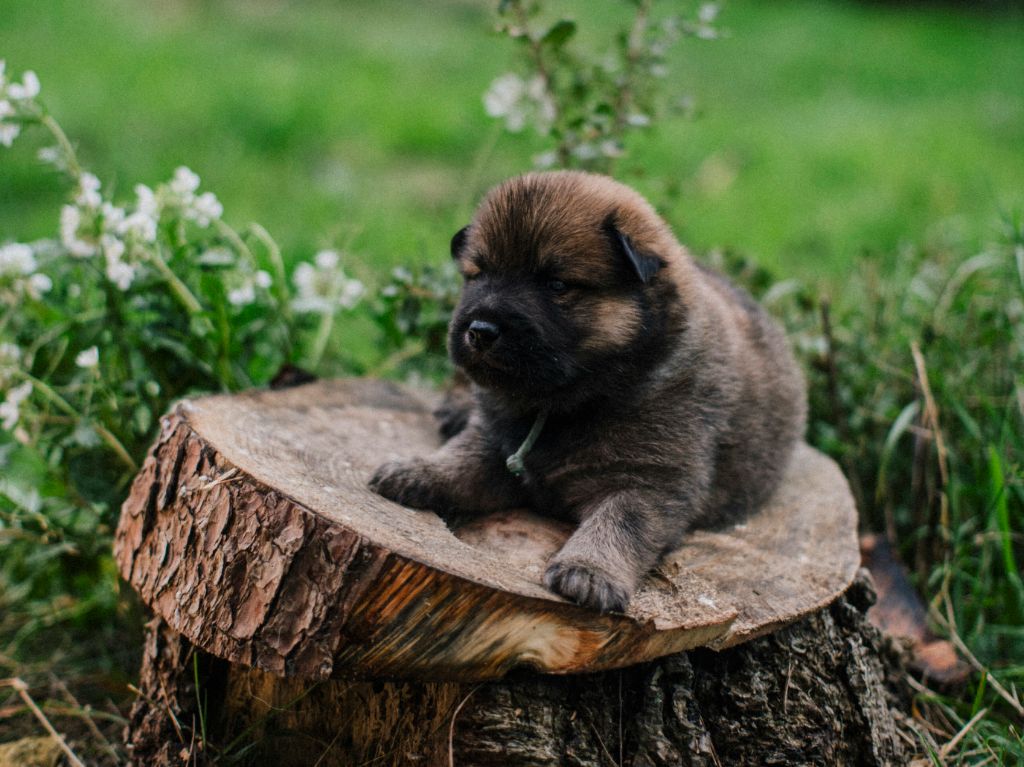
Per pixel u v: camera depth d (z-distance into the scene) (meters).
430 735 0.81
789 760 0.84
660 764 0.81
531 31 1.09
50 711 0.96
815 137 2.34
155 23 2.79
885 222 1.77
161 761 0.87
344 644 0.78
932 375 1.07
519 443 0.89
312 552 0.79
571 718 0.81
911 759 0.89
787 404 0.98
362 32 3.04
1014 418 1.07
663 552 0.87
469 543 0.85
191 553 0.82
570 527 0.88
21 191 1.68
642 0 1.13
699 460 0.89
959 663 0.95
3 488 0.97
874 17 3.97
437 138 2.12
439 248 1.55
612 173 1.12
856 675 0.86
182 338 0.99
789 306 1.20
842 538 0.91
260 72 2.41
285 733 0.87
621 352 0.88
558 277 0.87
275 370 1.06
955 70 3.12
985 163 2.13
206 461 0.83
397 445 0.93
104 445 0.98
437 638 0.78
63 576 1.01
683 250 0.94
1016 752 0.89
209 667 0.88
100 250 0.97
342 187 1.82
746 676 0.83
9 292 0.96
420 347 1.09
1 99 0.95
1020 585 0.98
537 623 0.78
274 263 1.03
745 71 3.02
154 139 1.89
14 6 2.63
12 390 0.96
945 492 1.02
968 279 1.16
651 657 0.80
